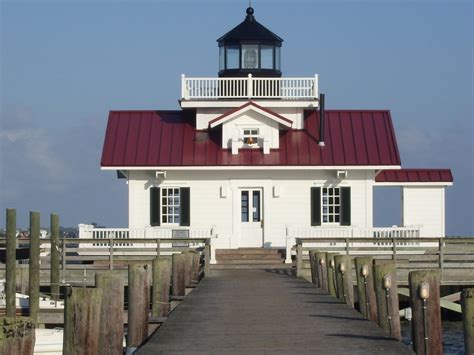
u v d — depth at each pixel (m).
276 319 17.81
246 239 37.69
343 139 38.56
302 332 16.05
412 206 43.97
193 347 14.45
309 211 37.66
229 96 38.97
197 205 37.75
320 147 38.09
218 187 37.78
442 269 30.58
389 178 43.62
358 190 37.78
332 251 31.86
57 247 27.70
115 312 13.45
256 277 29.64
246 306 20.14
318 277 25.27
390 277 15.91
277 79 38.84
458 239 30.86
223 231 37.66
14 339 9.38
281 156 37.66
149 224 37.62
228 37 40.38
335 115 40.09
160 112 40.38
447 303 30.62
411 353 13.73
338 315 18.47
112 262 30.86
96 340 11.78
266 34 40.50
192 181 37.78
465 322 11.81
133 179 37.81
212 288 24.92
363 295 18.91
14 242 24.69
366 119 39.84
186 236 37.25
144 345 14.72
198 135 38.97
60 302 27.06
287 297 22.27
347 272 21.12
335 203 37.81
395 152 37.84
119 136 38.72
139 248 34.06
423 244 36.25
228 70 40.47
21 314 26.08
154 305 19.91
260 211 37.81
